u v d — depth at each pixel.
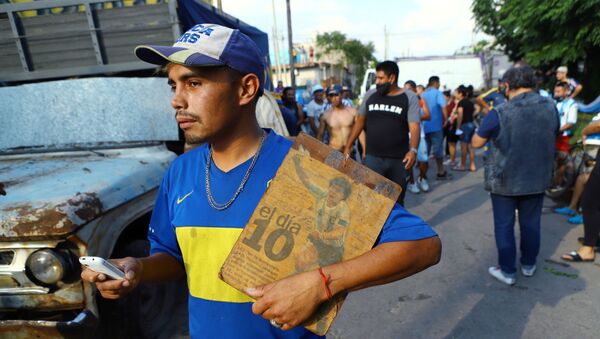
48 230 1.77
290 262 0.93
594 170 3.51
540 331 2.63
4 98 3.08
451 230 4.54
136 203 2.36
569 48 7.85
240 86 1.03
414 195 6.17
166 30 3.11
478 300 3.03
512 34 9.76
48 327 1.81
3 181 2.20
